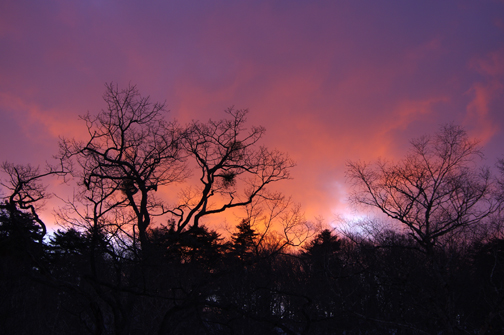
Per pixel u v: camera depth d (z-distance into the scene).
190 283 14.24
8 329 13.88
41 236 10.69
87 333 14.29
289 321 14.67
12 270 11.85
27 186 11.24
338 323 18.48
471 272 18.98
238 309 11.09
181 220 16.47
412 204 16.41
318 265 20.48
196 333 14.27
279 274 17.75
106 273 13.48
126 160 16.11
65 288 10.18
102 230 11.27
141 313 14.24
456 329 15.20
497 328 17.28
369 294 19.27
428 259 16.62
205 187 18.31
